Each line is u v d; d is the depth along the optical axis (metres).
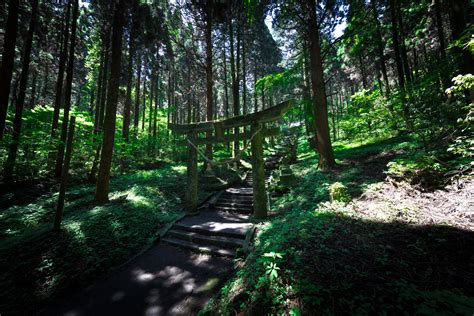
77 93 26.03
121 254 4.99
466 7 6.43
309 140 18.12
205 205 8.53
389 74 18.83
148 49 17.59
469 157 4.58
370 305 1.87
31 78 20.91
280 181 8.67
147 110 27.95
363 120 8.76
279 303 2.25
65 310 3.47
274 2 9.46
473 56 6.22
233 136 7.04
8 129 9.89
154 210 7.20
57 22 12.49
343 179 6.93
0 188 8.68
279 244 3.48
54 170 11.46
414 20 12.67
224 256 4.78
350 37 10.59
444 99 5.70
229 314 2.51
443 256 2.47
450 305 1.73
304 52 13.27
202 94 21.56
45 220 6.77
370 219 3.77
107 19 10.33
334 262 2.67
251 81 25.97
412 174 4.93
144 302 3.53
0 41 13.24
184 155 19.44
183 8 12.10
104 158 7.68
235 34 17.50
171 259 4.88
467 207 3.37
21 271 4.16
